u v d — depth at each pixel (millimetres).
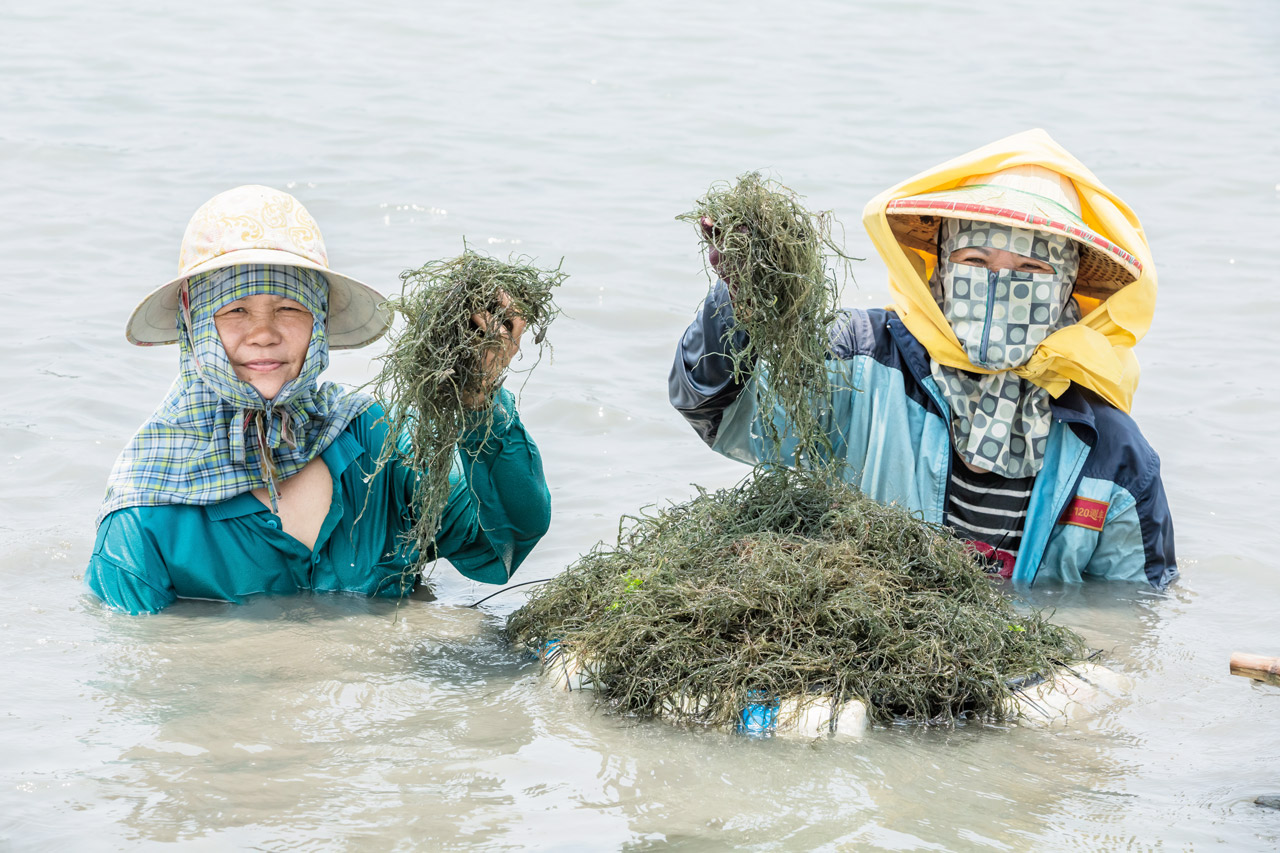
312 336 4223
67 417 5754
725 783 3072
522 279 3812
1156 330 7414
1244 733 3400
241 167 10055
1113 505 4402
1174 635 4062
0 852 2715
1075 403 4383
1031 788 3080
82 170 9852
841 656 3488
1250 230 9414
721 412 4359
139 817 2863
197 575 4219
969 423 4344
